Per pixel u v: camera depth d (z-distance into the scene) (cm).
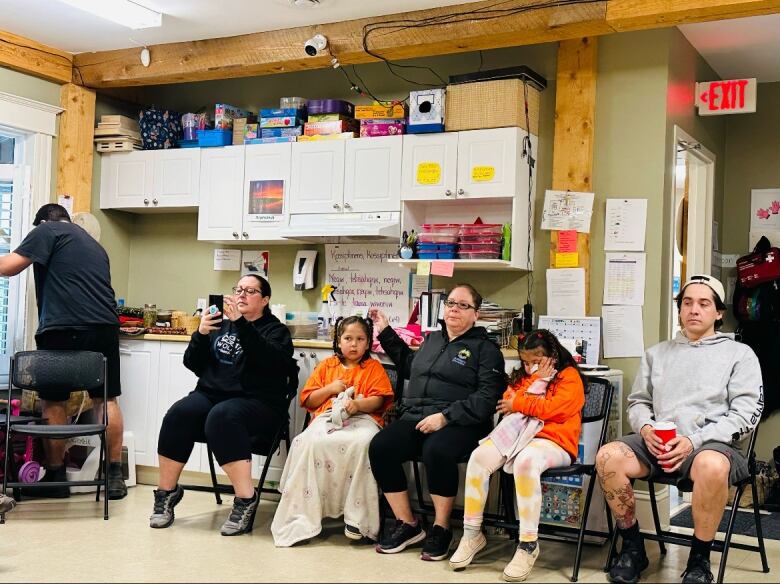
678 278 589
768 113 602
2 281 562
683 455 348
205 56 546
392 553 395
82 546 389
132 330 541
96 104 610
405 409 420
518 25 456
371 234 501
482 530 386
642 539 368
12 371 459
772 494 532
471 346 416
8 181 569
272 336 452
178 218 623
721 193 609
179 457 433
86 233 505
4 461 449
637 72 482
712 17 427
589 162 486
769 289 572
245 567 363
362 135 529
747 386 363
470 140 494
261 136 564
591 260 489
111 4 477
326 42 505
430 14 480
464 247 491
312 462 407
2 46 541
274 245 588
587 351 476
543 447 372
